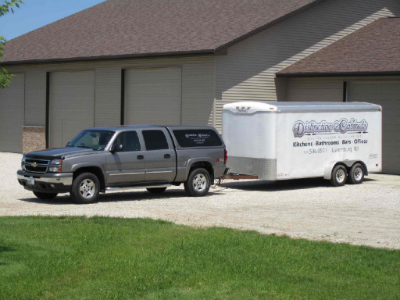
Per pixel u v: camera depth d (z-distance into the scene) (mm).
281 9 23938
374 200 15234
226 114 18250
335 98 22828
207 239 9852
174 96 22656
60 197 15242
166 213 12758
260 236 10172
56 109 27734
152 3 31250
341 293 7152
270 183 19328
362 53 23312
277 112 17062
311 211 13281
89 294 7059
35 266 8148
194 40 22234
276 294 7094
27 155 14375
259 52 22656
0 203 14102
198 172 15727
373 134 19453
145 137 14992
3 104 30328
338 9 25594
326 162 18219
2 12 10836
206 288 7324
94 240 9695
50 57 26641
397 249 9352
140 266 8234
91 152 14125
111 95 25000
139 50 23078
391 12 28078
